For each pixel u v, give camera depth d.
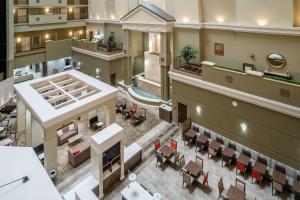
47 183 6.90
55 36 31.27
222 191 12.66
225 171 14.73
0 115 21.17
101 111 22.78
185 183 13.84
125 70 26.70
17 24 26.33
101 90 17.53
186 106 19.44
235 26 16.09
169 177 14.34
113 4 28.16
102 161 12.53
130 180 11.44
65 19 30.48
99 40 30.53
